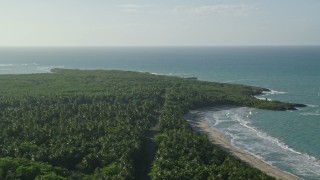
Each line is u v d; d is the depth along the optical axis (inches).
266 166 5113.2
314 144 6092.5
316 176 4803.2
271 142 6220.5
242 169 4360.2
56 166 4532.5
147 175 4643.2
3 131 5408.5
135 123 6363.2
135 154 4923.7
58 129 5679.1
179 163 4510.3
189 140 5231.3
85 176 4291.3
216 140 6309.1
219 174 4106.8
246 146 6003.9
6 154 4734.3
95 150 4894.2
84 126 5762.8
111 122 6136.8
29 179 4057.6
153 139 5807.1
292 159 5408.5
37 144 5167.3
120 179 4003.4
